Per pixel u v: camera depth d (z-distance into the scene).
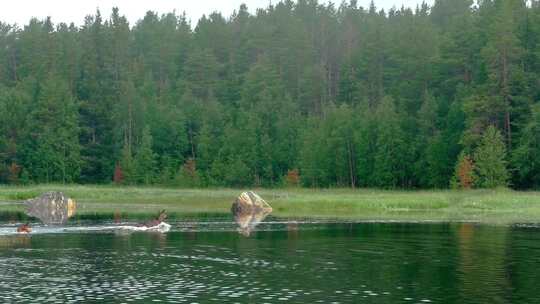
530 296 25.95
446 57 114.19
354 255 35.88
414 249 37.97
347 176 116.31
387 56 140.75
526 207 67.00
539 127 93.44
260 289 27.05
